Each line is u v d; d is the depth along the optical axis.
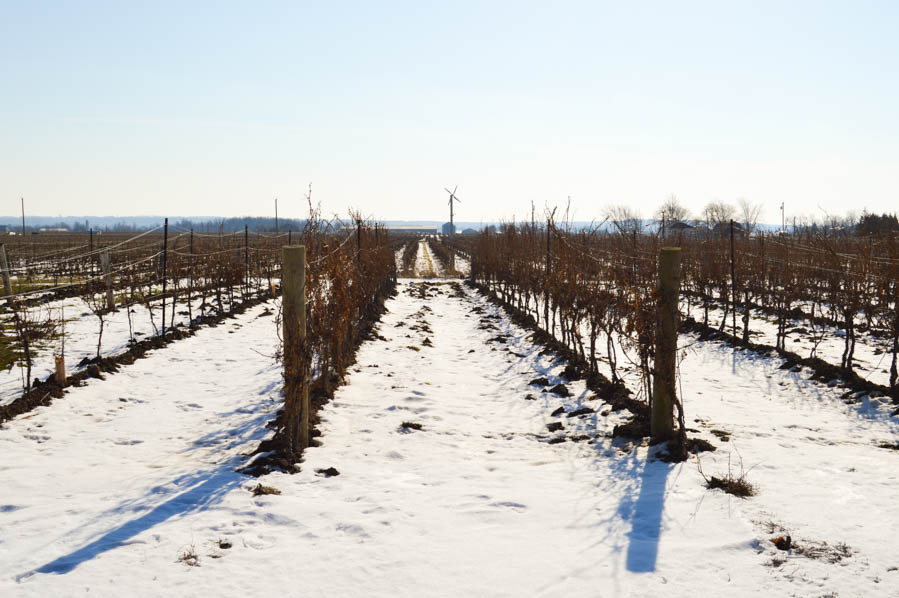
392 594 3.72
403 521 4.78
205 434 7.25
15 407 7.73
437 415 8.16
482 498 5.25
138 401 8.65
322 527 4.68
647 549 4.19
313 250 8.34
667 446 6.38
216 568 4.04
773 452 6.29
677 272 6.35
